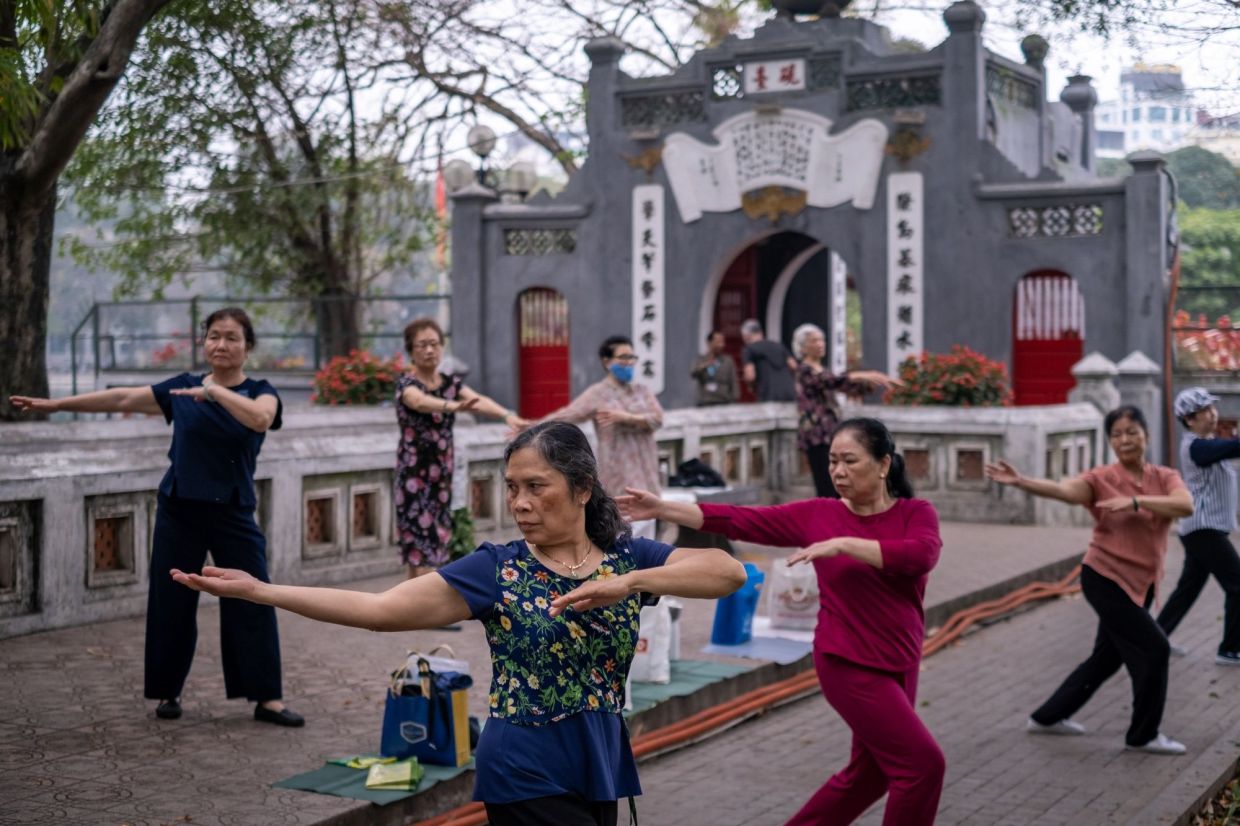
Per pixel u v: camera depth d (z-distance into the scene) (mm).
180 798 5617
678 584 3766
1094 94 23969
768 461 17219
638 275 21203
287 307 26656
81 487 8844
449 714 6141
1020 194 18750
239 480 6723
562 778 3803
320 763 6164
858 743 5363
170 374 25000
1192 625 11086
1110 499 7324
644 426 10312
